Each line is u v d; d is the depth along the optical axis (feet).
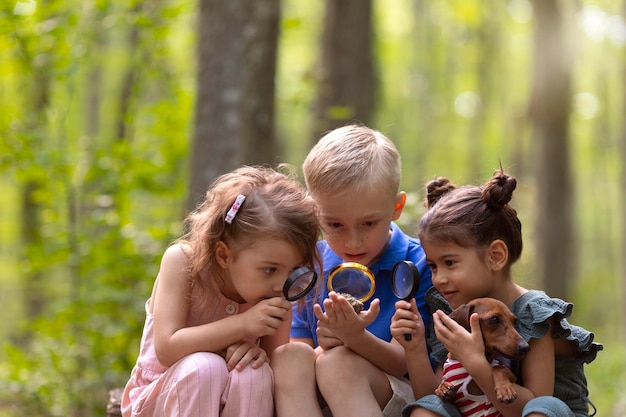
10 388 24.81
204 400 11.30
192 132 23.71
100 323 25.31
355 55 38.65
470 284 11.80
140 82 33.19
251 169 12.68
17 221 47.06
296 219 11.69
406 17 108.47
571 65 56.70
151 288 25.17
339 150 12.91
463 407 11.64
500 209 12.01
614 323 87.30
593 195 122.83
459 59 107.76
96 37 29.37
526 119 61.57
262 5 23.40
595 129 108.58
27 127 28.09
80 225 26.78
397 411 12.51
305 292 11.66
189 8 30.07
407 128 109.70
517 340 10.91
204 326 11.87
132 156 27.55
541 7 56.18
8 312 49.93
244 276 11.81
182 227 15.46
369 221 12.83
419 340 12.16
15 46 28.17
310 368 12.12
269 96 23.71
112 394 16.03
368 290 12.60
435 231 11.88
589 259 128.16
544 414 10.72
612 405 36.29
